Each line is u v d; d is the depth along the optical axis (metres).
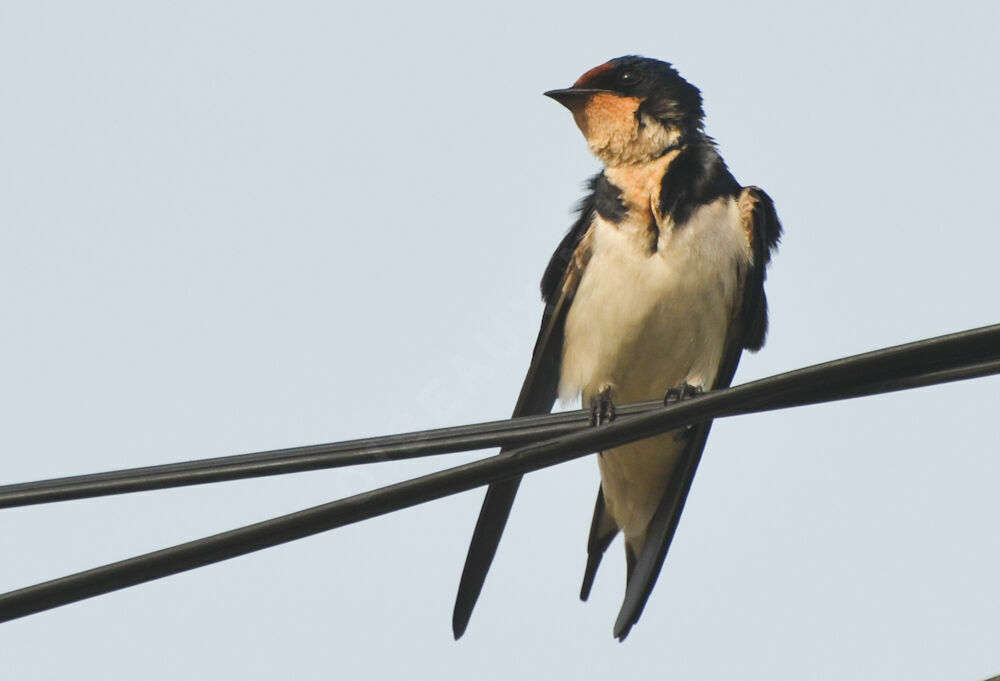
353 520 7.21
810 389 7.35
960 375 7.21
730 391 7.34
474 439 7.78
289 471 7.59
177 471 7.59
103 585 7.08
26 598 7.05
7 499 7.59
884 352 7.18
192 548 7.10
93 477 7.59
